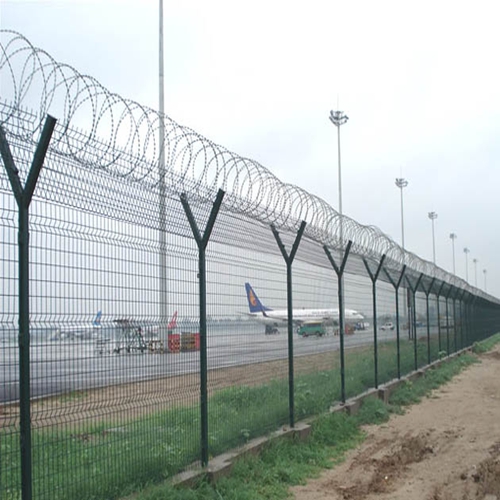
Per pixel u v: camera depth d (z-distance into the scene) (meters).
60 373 4.43
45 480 4.45
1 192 4.10
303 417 8.64
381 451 8.10
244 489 5.81
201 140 6.14
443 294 23.08
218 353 6.71
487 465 7.43
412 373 15.00
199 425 6.16
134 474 5.16
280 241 8.20
